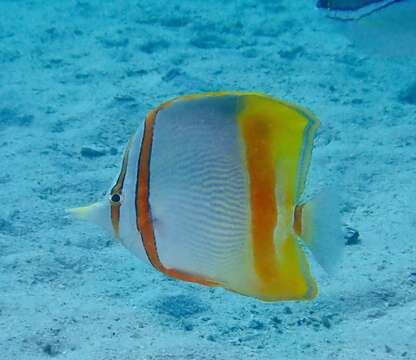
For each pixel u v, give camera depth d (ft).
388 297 4.58
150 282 4.90
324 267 2.16
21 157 7.54
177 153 2.24
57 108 9.41
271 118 2.22
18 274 4.76
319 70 11.47
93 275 4.95
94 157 7.72
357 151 7.73
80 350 3.73
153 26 14.57
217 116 2.23
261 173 2.22
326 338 4.15
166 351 3.74
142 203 2.24
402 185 6.72
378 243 5.51
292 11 15.94
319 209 2.18
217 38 13.35
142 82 10.67
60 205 6.31
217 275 2.25
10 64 11.74
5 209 6.04
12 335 3.82
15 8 16.70
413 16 3.12
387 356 3.83
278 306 4.60
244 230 2.22
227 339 4.13
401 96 9.93
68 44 13.15
